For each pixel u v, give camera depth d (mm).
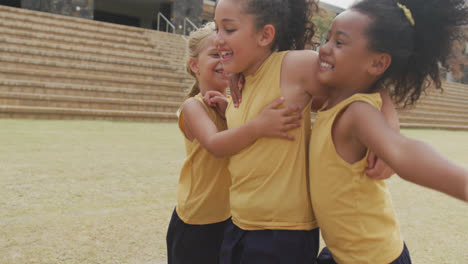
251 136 1136
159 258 1970
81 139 5523
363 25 947
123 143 5438
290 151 1140
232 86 1271
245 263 1152
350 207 1033
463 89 18484
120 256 1969
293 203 1122
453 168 731
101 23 13062
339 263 1109
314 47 1322
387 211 1062
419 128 12289
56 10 15164
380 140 873
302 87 1130
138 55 11594
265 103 1158
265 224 1136
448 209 3080
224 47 1118
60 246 2045
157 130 7230
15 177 3311
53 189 3043
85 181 3332
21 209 2562
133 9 22328
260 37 1108
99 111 8203
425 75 1091
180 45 13844
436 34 1030
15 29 10773
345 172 1021
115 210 2652
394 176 4281
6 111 7238
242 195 1201
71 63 9797
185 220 1565
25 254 1933
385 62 978
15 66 8789
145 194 3064
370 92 1085
